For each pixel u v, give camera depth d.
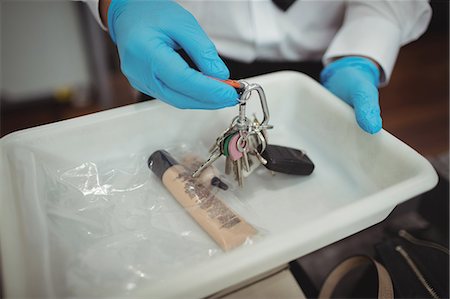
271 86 0.53
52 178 0.43
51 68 1.27
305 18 0.64
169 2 0.50
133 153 0.49
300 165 0.46
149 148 0.49
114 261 0.36
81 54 1.27
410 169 0.41
